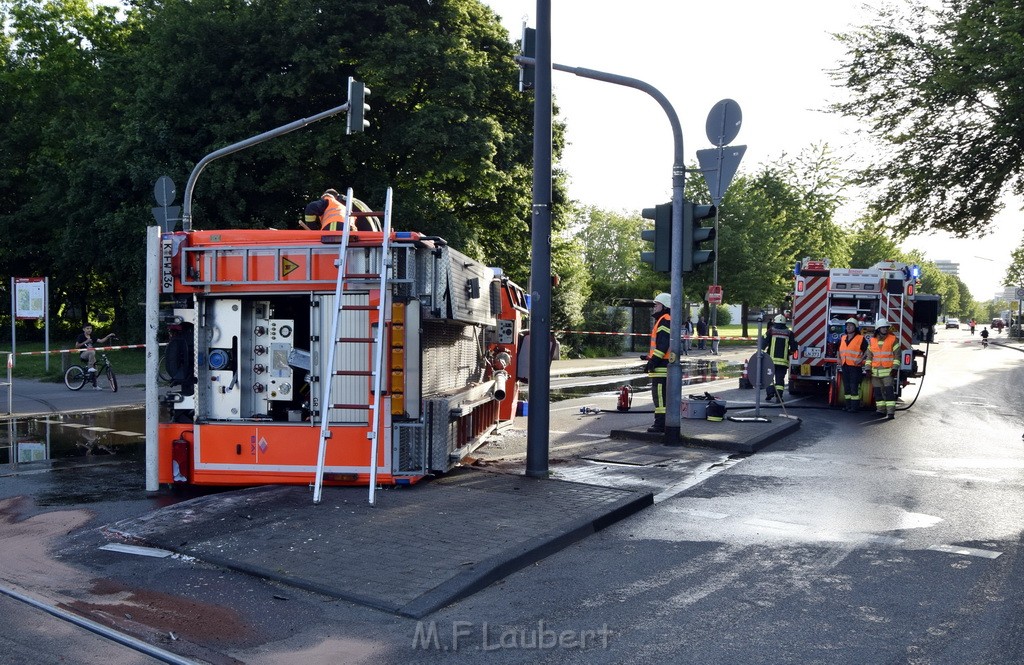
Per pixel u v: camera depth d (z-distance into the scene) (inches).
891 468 388.5
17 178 1498.5
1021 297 2427.4
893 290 711.7
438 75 971.3
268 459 313.3
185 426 318.3
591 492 305.3
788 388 805.2
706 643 175.8
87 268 1418.6
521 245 1215.6
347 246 301.3
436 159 955.3
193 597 201.5
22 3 1519.4
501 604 199.9
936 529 272.1
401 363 305.7
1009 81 556.1
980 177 625.9
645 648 173.2
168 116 911.0
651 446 443.8
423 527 252.2
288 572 213.9
